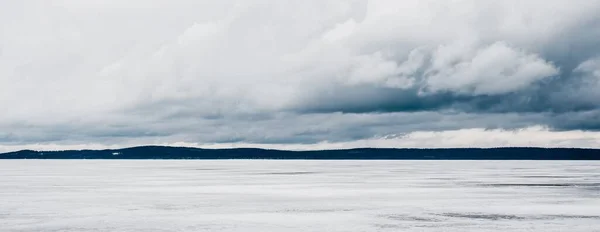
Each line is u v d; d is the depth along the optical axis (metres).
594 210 32.41
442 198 39.75
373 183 58.00
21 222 27.78
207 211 32.09
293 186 53.22
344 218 29.28
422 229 25.89
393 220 28.61
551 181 60.72
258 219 28.86
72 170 114.50
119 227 26.33
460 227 26.45
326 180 64.94
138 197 40.75
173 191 46.59
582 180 62.91
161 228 26.05
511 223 27.56
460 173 88.69
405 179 67.06
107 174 87.31
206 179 68.44
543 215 30.36
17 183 58.62
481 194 43.06
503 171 100.25
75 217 29.45
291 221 28.25
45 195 42.44
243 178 71.12
